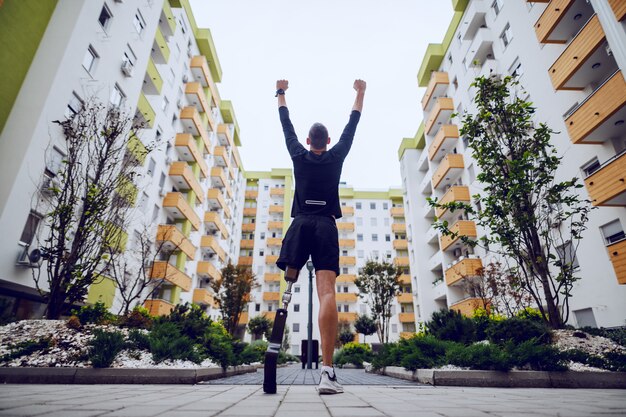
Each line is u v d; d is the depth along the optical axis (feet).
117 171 36.94
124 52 58.49
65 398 8.19
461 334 26.08
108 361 16.83
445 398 9.46
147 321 27.73
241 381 18.99
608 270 42.52
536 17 58.39
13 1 40.83
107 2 54.03
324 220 9.96
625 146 42.47
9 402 7.11
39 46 44.06
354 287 160.66
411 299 145.18
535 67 57.52
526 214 28.84
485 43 71.31
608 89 39.01
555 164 29.30
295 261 9.77
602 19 39.91
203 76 107.04
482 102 32.91
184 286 82.74
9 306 38.55
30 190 38.55
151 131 75.82
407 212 122.01
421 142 118.42
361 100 12.14
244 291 83.76
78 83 46.83
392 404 7.76
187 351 20.06
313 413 6.17
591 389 15.61
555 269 48.75
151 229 74.43
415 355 21.61
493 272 49.55
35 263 37.93
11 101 40.22
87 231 29.04
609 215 42.63
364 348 60.23
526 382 16.98
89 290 47.83
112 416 5.41
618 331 26.58
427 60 99.96
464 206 31.24
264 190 187.93
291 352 146.41
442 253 89.61
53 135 41.86
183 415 5.71
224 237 133.90
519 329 22.03
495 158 30.63
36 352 18.13
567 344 21.90
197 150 97.04
